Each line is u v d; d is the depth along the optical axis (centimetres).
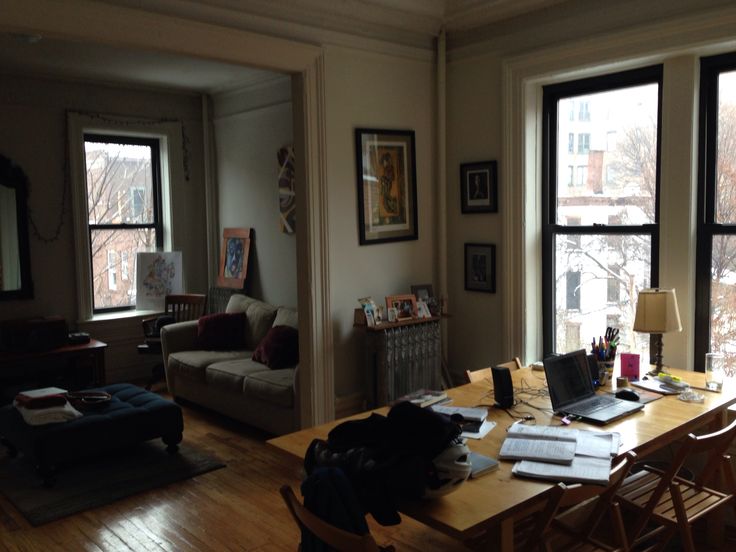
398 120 472
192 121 681
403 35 467
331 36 426
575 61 403
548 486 222
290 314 545
